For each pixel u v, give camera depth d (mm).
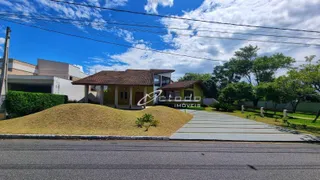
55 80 20938
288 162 4664
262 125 11406
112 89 25891
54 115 8898
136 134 7586
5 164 4098
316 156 5273
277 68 34812
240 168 4160
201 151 5598
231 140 7340
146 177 3545
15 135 6883
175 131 8844
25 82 20688
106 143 6387
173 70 29484
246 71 40125
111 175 3604
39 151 5164
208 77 46688
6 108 10891
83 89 27359
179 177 3580
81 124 8320
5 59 10844
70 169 3865
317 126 11367
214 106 24578
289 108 27875
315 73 11406
